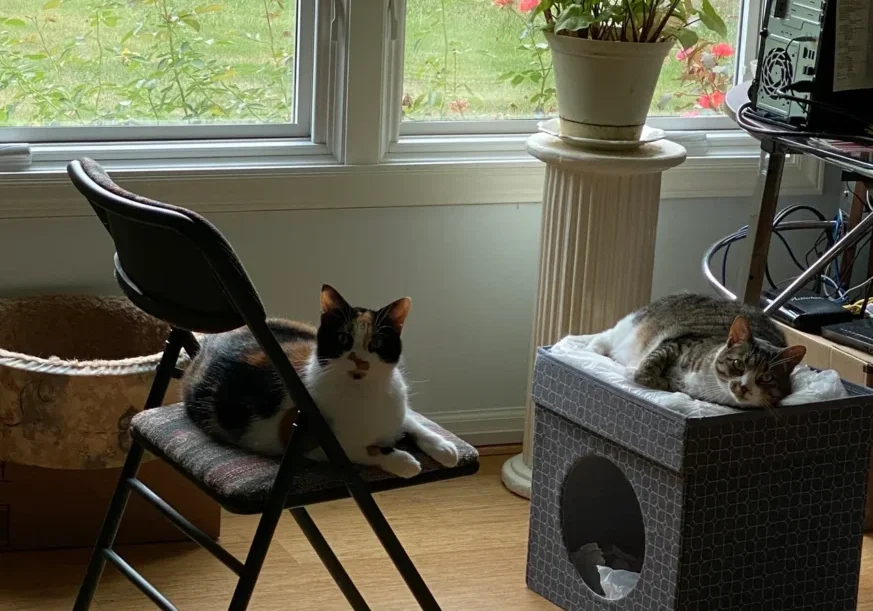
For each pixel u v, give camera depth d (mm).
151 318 2729
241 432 1814
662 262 3166
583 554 2381
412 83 2932
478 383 3078
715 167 3102
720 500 2027
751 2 3145
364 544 2568
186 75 2801
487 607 2348
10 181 2592
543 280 2729
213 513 2537
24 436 2320
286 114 2887
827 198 3258
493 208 2955
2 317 2615
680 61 3162
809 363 2693
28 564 2408
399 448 1850
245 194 2750
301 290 2873
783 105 2451
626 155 2574
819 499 2115
